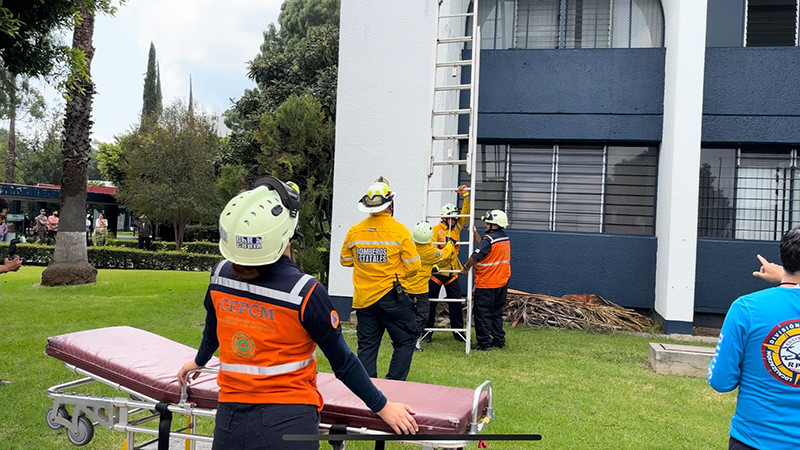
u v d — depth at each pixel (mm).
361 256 5270
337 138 9773
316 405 2318
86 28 12945
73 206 13109
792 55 9773
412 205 9555
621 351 7961
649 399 5738
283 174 10688
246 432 2211
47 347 3773
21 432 4422
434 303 8484
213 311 2438
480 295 7840
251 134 15234
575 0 11016
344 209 9719
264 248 2215
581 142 10727
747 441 2398
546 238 10547
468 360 7195
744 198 10117
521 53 10742
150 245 26578
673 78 9422
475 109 8141
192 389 3115
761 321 2395
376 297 5195
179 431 3893
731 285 9805
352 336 8547
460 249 10625
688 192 9094
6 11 6441
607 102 10469
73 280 12922
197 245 27078
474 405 2855
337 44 15344
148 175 27578
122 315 9367
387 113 9633
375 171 9648
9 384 5543
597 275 10375
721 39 10047
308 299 2201
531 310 9781
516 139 10820
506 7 11219
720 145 10109
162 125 28984
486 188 11062
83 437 3566
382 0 9680
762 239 10047
